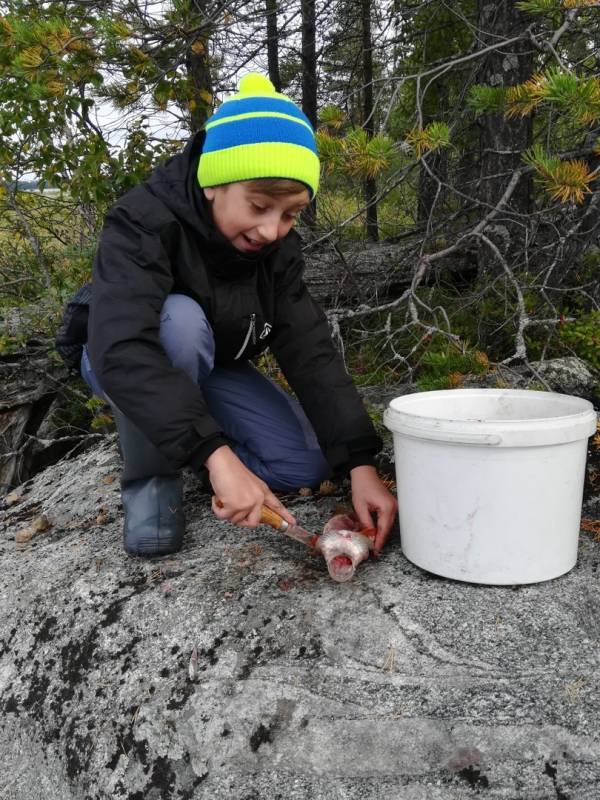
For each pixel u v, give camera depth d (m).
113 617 1.46
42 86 3.26
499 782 1.03
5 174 4.53
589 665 1.17
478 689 1.14
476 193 4.07
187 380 1.38
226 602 1.42
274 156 1.37
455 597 1.34
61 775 1.27
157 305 1.44
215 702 1.22
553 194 1.94
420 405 1.56
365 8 5.19
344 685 1.19
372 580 1.42
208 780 1.13
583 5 2.02
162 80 3.72
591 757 1.03
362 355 3.12
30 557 1.85
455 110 3.72
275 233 1.46
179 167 1.53
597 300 3.12
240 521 1.36
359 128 2.07
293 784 1.09
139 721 1.24
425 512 1.37
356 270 4.05
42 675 1.44
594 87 1.70
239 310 1.65
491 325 3.16
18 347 4.09
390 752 1.09
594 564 1.45
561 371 2.55
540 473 1.28
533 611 1.29
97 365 1.38
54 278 4.69
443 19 4.93
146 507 1.63
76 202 4.60
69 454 3.88
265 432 1.90
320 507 1.88
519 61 3.68
